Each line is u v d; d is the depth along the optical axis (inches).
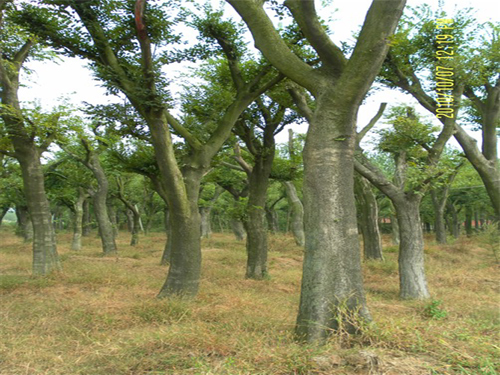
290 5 205.6
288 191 904.9
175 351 176.4
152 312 252.5
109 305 277.7
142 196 1051.9
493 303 312.7
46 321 240.2
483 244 613.0
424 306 292.7
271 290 381.4
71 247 854.5
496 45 370.3
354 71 191.9
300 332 189.6
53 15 303.7
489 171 410.6
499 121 433.7
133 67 313.7
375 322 189.0
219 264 577.9
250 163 561.6
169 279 319.0
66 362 171.8
